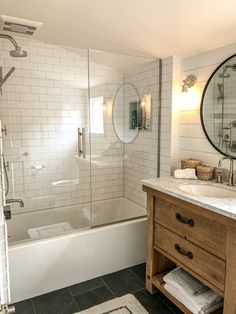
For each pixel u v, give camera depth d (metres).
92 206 2.92
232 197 1.58
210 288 1.54
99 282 2.09
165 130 2.39
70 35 1.98
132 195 2.91
